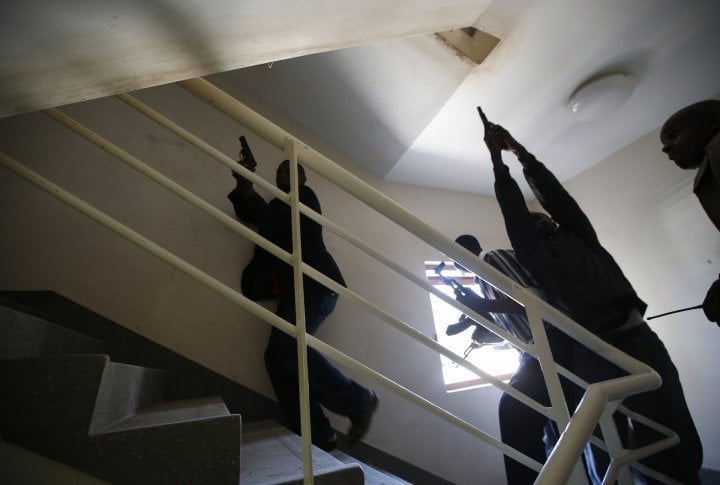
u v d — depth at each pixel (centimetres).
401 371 182
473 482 178
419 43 158
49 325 83
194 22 47
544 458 116
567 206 121
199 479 58
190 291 148
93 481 54
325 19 76
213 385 137
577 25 155
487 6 143
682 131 111
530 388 120
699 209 195
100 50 42
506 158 239
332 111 196
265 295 150
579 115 195
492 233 261
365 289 190
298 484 65
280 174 152
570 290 108
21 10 31
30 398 56
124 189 150
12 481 52
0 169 134
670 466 93
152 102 168
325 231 191
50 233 134
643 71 183
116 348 127
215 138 176
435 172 236
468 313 74
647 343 102
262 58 72
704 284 192
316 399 118
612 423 71
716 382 188
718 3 153
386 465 161
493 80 177
